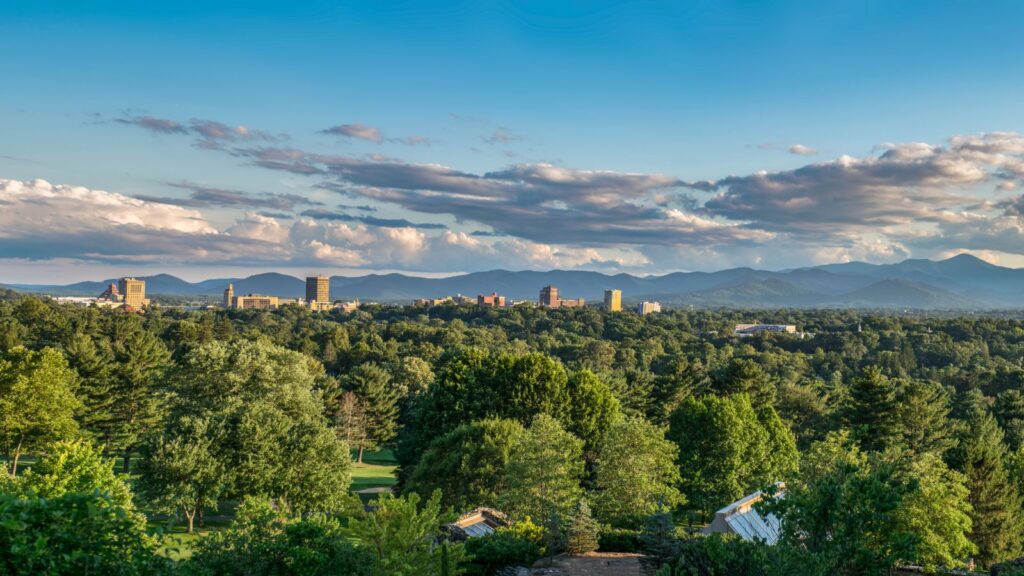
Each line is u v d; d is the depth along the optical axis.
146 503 37.59
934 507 28.48
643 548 24.80
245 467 37.69
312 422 41.78
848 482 15.72
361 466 72.00
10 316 123.31
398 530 17.41
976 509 39.56
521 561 23.80
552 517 25.34
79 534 9.97
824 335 196.00
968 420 73.75
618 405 52.75
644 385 79.88
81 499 10.04
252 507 16.84
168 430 41.44
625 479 34.06
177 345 114.12
